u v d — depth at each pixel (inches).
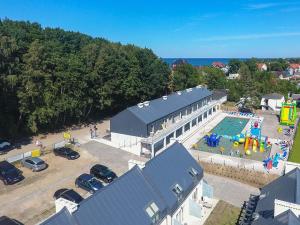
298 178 1159.6
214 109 3668.8
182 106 2778.1
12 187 1633.9
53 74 2588.6
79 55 2992.1
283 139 2647.6
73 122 2965.1
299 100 4404.5
